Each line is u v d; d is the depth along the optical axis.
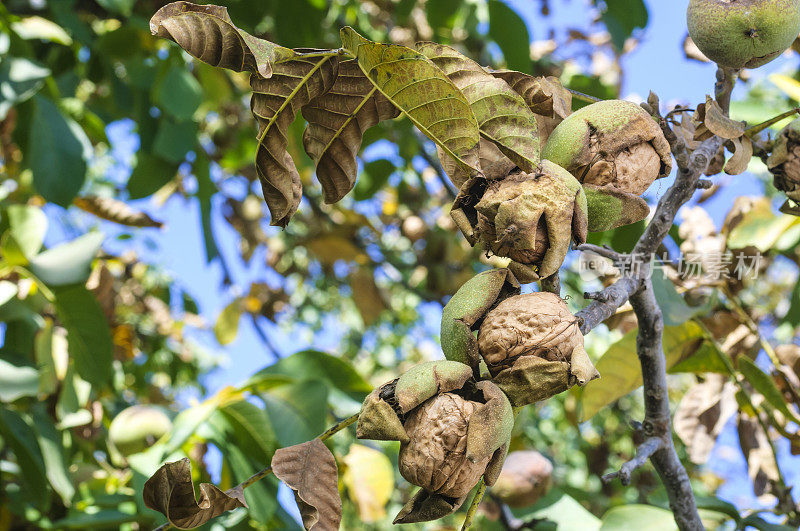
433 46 0.40
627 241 0.78
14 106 0.99
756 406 0.65
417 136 1.26
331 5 1.20
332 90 0.41
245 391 0.72
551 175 0.39
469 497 1.06
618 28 1.10
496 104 0.39
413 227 1.47
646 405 0.48
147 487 0.35
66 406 0.87
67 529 0.78
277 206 0.42
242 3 1.06
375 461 0.87
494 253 0.39
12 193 1.18
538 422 1.69
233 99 1.30
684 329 0.63
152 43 1.05
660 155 0.42
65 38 0.98
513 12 1.01
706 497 0.62
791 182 0.49
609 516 0.61
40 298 0.87
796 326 0.90
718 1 0.45
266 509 0.68
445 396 0.36
